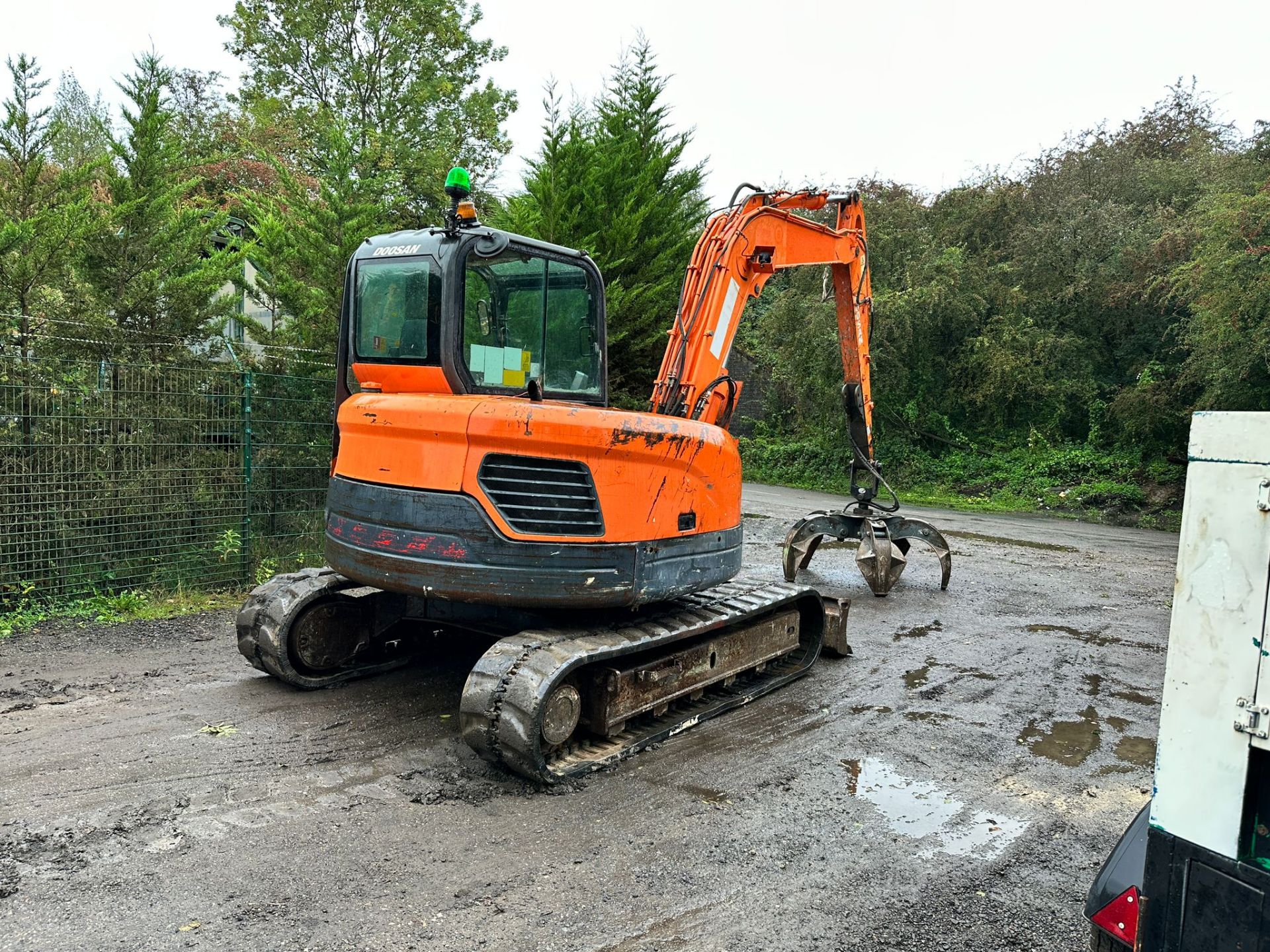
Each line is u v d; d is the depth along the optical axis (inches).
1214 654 71.9
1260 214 545.0
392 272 188.1
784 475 904.9
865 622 307.4
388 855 137.4
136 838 139.7
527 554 168.6
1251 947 69.2
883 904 128.6
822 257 293.3
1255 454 68.7
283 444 334.6
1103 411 774.5
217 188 660.7
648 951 115.0
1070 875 138.9
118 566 290.4
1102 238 783.1
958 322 812.6
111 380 289.3
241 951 111.9
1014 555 473.4
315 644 212.1
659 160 572.1
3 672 218.2
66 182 302.7
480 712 160.2
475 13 853.8
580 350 211.3
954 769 180.5
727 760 181.5
